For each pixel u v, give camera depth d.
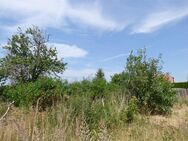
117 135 11.15
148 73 18.47
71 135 7.86
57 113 9.20
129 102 15.32
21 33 38.44
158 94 17.89
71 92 16.48
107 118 12.66
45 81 17.12
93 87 17.48
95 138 8.88
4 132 6.97
